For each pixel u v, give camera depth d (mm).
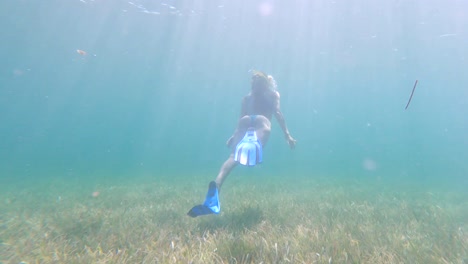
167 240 3910
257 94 6254
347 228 4473
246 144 5016
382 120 145375
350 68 39469
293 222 4938
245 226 4664
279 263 3018
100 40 28859
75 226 4691
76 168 38219
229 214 5598
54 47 30344
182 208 6664
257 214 5363
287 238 3762
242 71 41781
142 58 35188
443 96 66688
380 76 44594
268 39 28688
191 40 29312
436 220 5438
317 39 28297
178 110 104625
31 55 32531
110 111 99062
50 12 22781
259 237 3760
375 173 25781
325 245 3541
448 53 32375
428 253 3443
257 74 6199
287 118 146250
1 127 125938
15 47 29562
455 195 10242
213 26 25969
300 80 48750
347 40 28391
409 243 3695
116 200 8602
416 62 36156
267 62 36625
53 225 5035
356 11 22484
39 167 44125
